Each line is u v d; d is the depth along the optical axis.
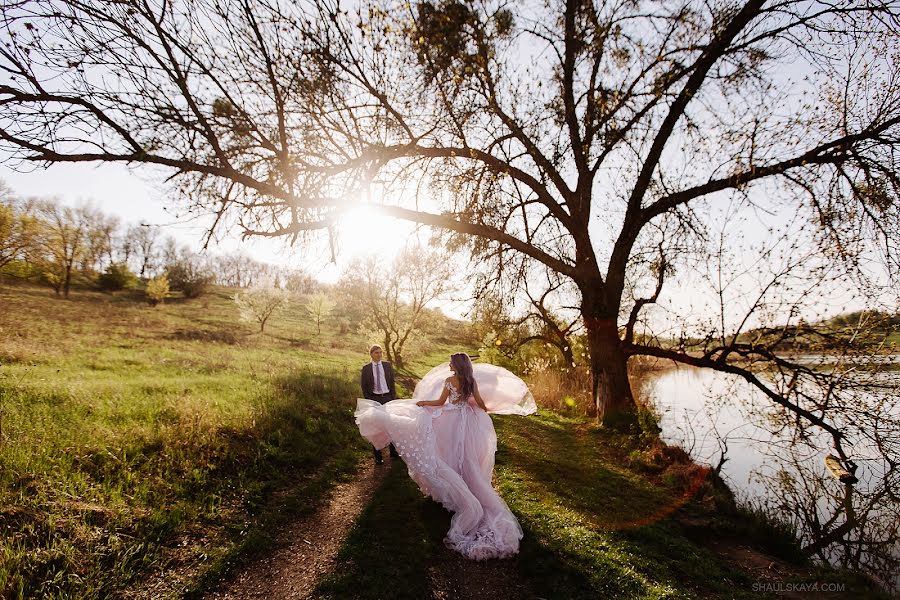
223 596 3.31
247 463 5.84
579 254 10.18
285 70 5.46
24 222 33.09
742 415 10.96
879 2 7.15
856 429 8.53
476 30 6.64
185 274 55.09
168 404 7.19
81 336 17.41
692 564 4.35
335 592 3.39
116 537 3.70
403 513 4.89
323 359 20.81
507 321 11.84
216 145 5.39
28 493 3.97
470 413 5.05
